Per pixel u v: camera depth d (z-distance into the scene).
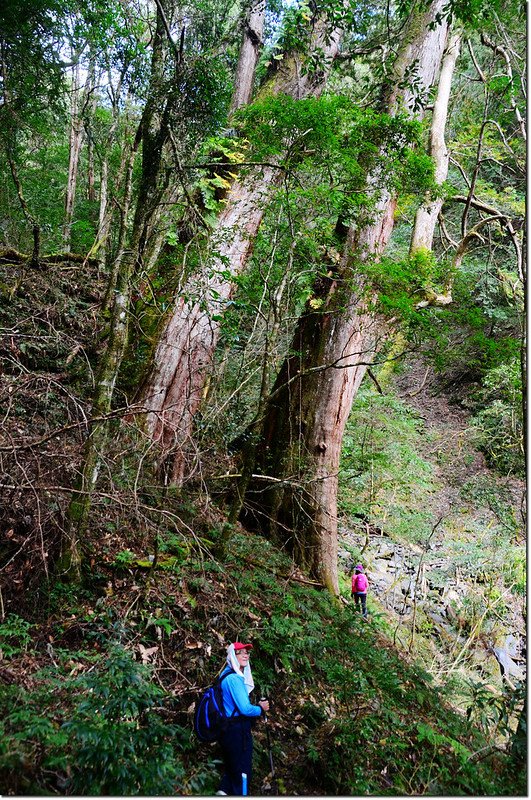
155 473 6.29
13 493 4.39
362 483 12.55
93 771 2.56
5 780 2.45
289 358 8.62
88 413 5.61
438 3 8.80
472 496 14.18
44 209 12.51
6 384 5.88
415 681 5.99
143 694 3.28
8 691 3.10
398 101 7.09
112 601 4.50
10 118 9.01
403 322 6.76
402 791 3.92
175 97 5.98
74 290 8.91
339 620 6.47
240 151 7.80
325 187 6.27
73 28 8.48
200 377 7.38
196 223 7.47
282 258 7.22
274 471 8.20
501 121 12.77
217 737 3.46
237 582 5.66
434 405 18.00
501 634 9.82
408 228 16.67
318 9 7.27
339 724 4.23
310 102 5.70
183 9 7.89
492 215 9.80
